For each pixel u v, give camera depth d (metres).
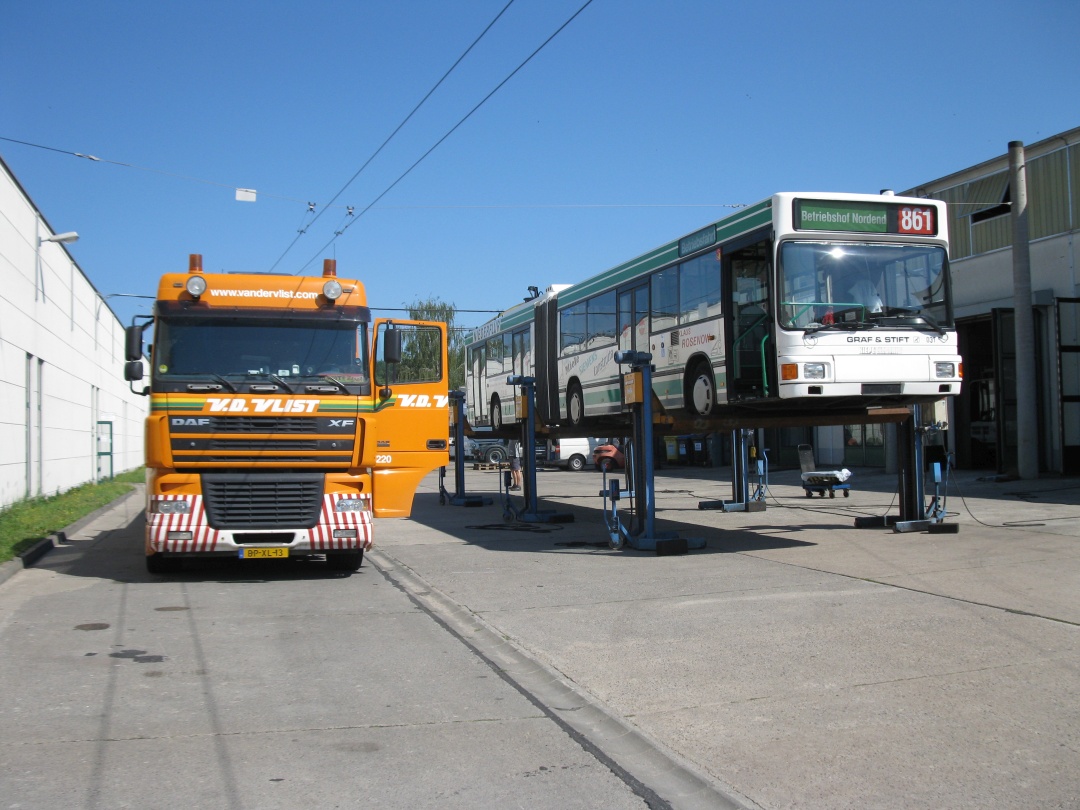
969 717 5.59
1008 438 22.92
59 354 24.64
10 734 5.54
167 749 5.30
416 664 7.27
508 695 6.42
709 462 36.47
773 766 4.91
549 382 19.61
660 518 17.73
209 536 10.79
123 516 20.80
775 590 9.80
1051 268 22.89
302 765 5.06
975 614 8.25
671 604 9.27
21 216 19.88
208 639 8.10
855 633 7.73
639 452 13.62
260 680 6.78
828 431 31.25
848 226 11.66
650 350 14.91
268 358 11.10
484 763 5.10
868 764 4.90
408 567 12.41
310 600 10.05
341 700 6.30
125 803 4.52
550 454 40.94
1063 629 7.61
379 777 4.89
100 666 7.14
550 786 4.77
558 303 19.22
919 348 11.59
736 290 12.46
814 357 11.18
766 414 13.38
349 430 11.14
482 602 9.73
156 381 10.76
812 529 15.09
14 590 10.66
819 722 5.59
